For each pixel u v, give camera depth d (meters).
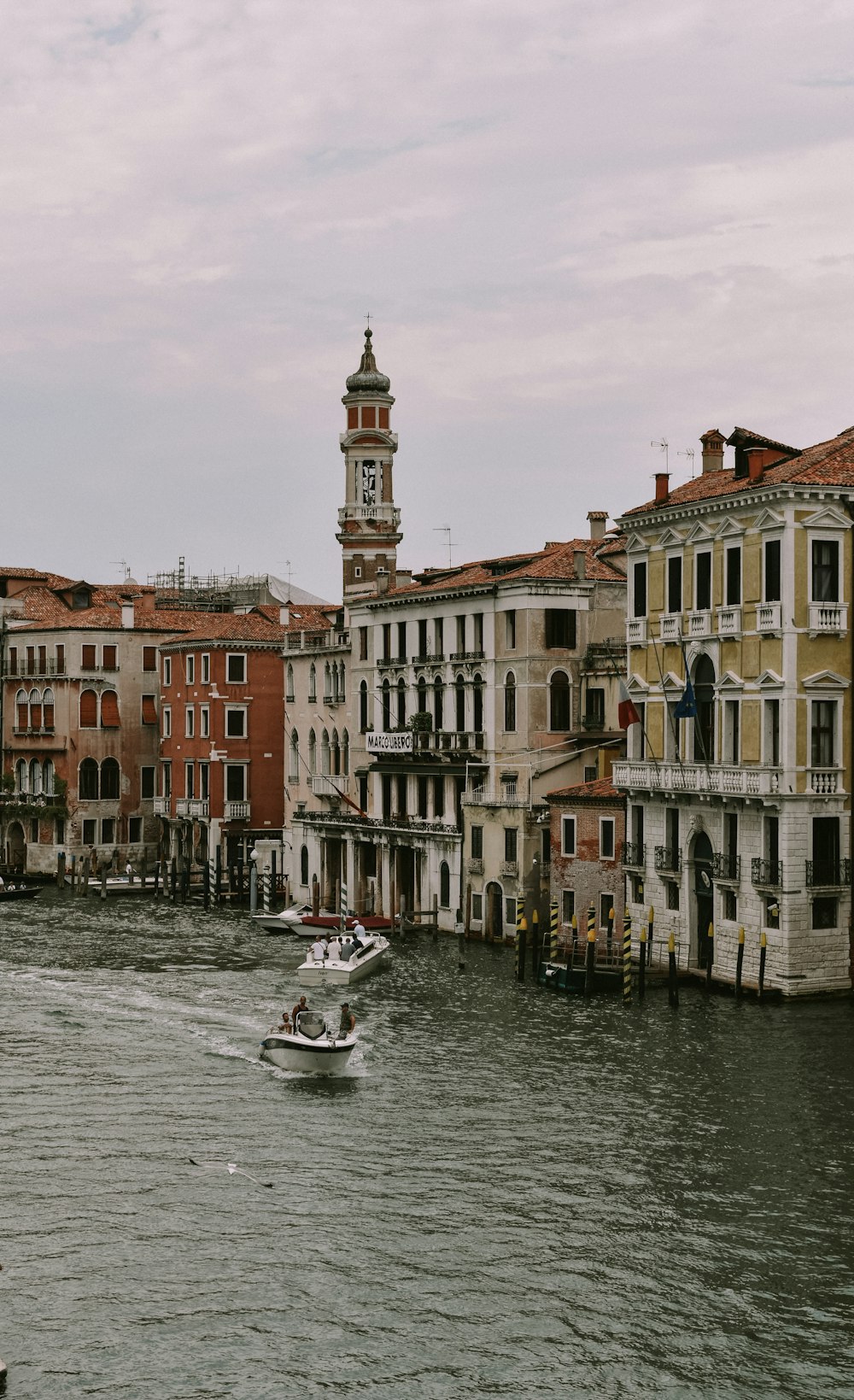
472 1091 38.59
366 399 90.75
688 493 52.75
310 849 76.31
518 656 63.25
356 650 74.88
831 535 47.34
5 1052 43.09
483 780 64.75
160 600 105.56
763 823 47.75
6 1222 30.23
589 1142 34.59
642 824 54.06
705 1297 26.98
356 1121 36.31
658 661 53.34
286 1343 25.61
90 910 76.25
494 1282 27.59
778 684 47.06
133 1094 38.69
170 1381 24.48
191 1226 30.06
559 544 68.31
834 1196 31.33
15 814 93.88
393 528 91.06
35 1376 24.61
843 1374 24.62
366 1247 29.06
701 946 51.53
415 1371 24.75
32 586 100.00
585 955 55.69
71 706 91.94
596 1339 25.64
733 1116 36.16
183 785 88.88
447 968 56.38
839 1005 46.81
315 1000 50.31
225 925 70.00
